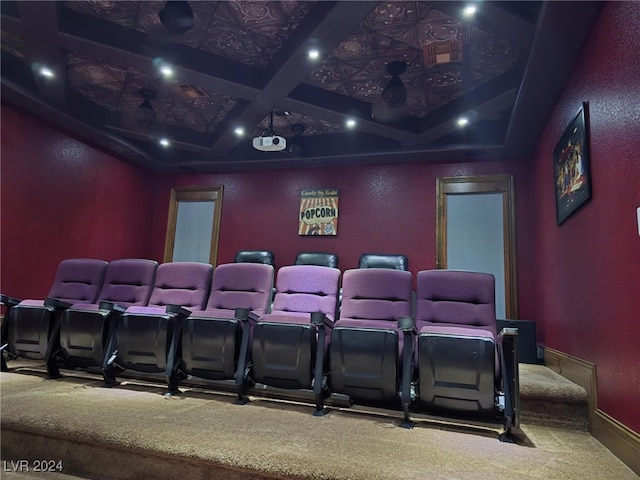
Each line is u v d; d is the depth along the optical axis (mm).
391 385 2312
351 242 5504
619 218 2074
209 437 1915
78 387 2877
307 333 2457
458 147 4867
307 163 5719
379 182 5535
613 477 1668
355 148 5340
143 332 2760
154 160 5895
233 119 4668
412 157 5258
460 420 2461
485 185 5074
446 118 4383
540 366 3623
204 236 6309
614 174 2148
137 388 2957
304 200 5809
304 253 5023
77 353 2979
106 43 3287
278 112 4828
